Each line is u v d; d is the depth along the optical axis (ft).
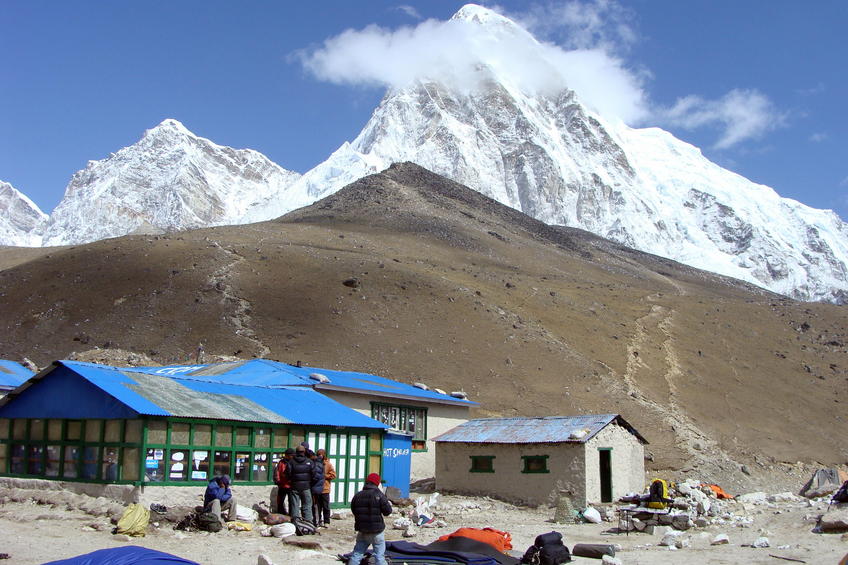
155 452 66.74
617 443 105.81
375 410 124.57
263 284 283.79
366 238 427.74
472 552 53.31
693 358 303.07
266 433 76.48
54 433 72.28
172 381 79.20
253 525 64.28
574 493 98.02
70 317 260.83
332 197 590.96
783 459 221.46
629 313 345.92
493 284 337.11
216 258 307.99
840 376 324.60
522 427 108.99
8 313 268.41
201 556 51.98
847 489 82.74
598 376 250.37
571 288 379.35
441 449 109.81
